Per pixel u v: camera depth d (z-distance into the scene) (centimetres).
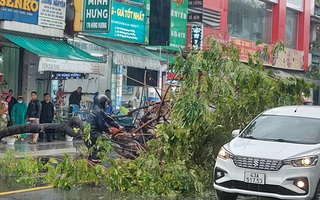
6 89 2203
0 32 2003
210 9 3145
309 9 4209
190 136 1144
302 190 937
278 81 1305
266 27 3844
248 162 959
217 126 1179
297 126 1068
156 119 1271
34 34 2136
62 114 2234
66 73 2275
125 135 1255
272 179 940
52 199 1005
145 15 2700
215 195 1101
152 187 1081
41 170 1239
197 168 1164
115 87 2594
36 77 2302
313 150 971
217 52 1216
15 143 1961
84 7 2277
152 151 1155
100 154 1128
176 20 2827
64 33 2283
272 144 1006
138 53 2498
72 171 1109
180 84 1210
